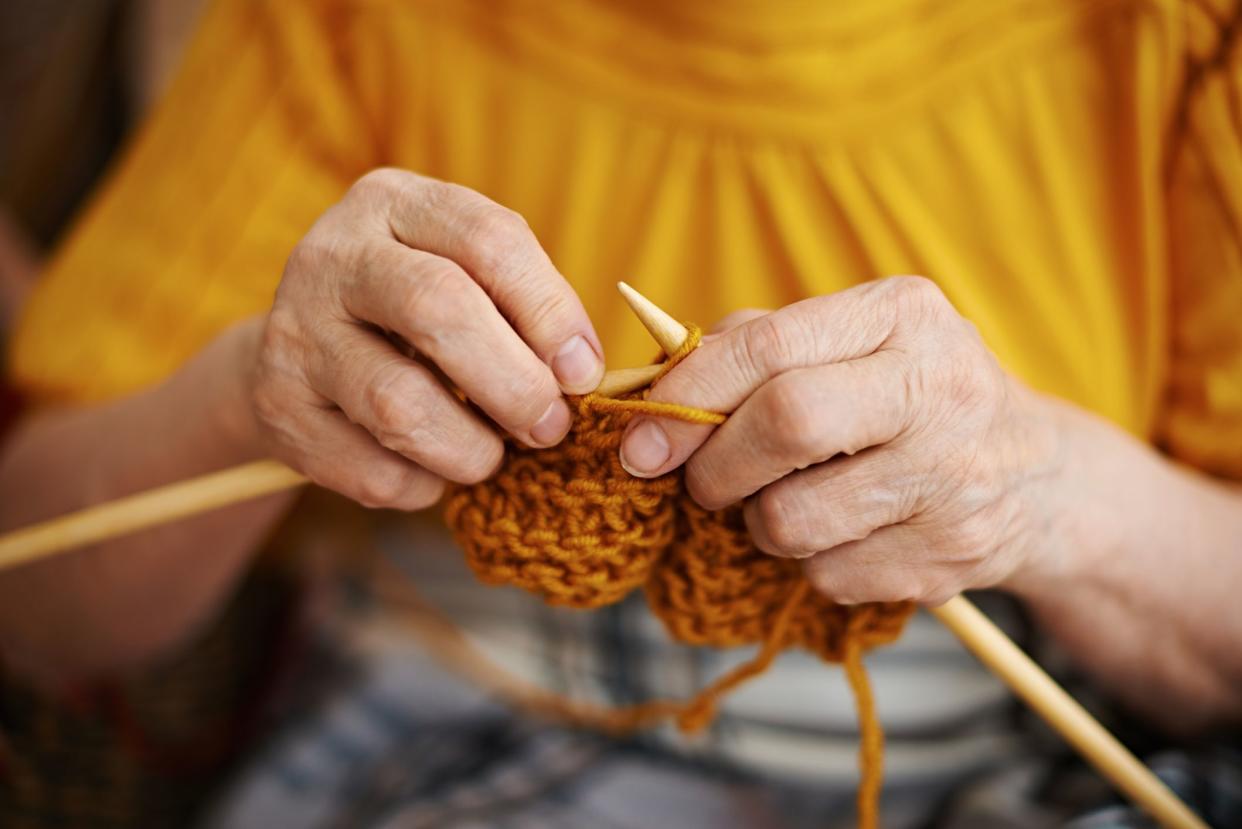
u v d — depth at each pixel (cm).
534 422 52
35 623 86
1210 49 73
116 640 88
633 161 81
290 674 107
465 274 50
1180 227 77
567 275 83
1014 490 56
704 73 78
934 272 77
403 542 101
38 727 94
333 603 112
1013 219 78
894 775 83
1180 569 68
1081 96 77
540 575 58
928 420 50
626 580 59
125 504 63
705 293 81
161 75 120
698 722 65
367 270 51
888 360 50
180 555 81
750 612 62
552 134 83
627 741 89
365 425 53
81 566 81
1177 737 80
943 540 53
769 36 76
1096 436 66
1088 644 74
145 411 75
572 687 91
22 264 115
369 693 98
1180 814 61
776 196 79
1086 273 78
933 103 77
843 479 51
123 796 98
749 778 85
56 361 86
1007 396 54
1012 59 77
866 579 55
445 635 97
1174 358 79
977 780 82
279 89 88
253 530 82
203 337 86
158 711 100
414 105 86
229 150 88
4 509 82
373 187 55
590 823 81
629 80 80
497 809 80
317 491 97
